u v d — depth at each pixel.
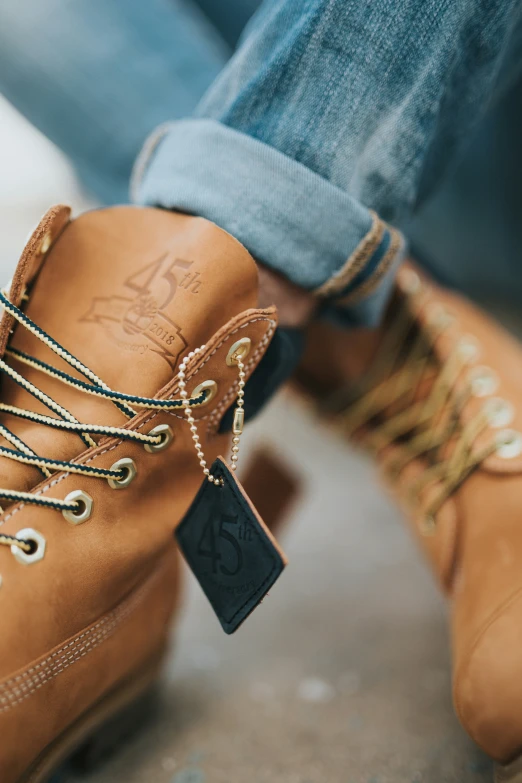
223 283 0.39
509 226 0.81
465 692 0.40
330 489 0.69
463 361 0.50
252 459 0.51
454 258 0.87
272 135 0.42
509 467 0.45
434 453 0.50
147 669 0.44
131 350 0.39
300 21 0.41
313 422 0.58
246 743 0.45
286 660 0.51
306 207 0.42
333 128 0.41
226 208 0.42
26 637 0.37
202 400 0.40
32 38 0.55
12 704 0.36
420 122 0.42
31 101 0.57
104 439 0.38
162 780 0.43
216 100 0.44
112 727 0.44
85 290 0.41
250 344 0.40
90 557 0.38
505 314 0.88
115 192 0.60
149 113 0.56
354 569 0.58
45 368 0.39
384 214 0.45
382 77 0.41
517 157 0.74
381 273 0.44
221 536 0.39
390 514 0.64
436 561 0.48
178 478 0.41
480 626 0.41
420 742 0.44
